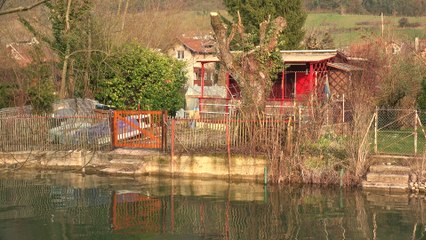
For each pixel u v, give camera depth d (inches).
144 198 684.1
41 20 1279.5
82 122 866.1
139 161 818.8
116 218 597.9
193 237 533.0
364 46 1443.2
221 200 672.4
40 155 863.1
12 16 1255.5
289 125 761.6
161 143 824.9
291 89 1091.9
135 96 1061.8
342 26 2386.8
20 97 1032.8
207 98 1079.6
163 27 1994.3
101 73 1072.2
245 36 841.5
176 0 2082.9
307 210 624.1
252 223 577.6
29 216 605.3
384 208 626.5
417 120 813.2
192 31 2369.6
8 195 698.2
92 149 853.8
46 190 725.9
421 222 571.5
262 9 1337.4
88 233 546.6
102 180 784.3
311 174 737.0
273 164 756.6
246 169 773.9
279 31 839.1
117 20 1348.4
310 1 2785.4
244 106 792.3
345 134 756.0
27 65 1137.4
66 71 1125.7
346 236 530.9
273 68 836.0
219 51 816.9
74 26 1107.9
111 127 852.6
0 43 1280.8
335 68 1094.4
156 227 567.5
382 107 1048.8
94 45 1111.6
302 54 1086.4
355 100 821.2
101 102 1083.9
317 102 789.9
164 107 1080.8
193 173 796.6
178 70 1227.9
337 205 642.2
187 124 807.7
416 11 2517.2
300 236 533.6
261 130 773.3
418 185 695.7
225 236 538.3
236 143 783.7
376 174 709.3
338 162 737.6
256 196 689.0
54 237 533.3
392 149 781.3
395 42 1486.2
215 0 2444.6
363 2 2738.7
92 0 1172.5
